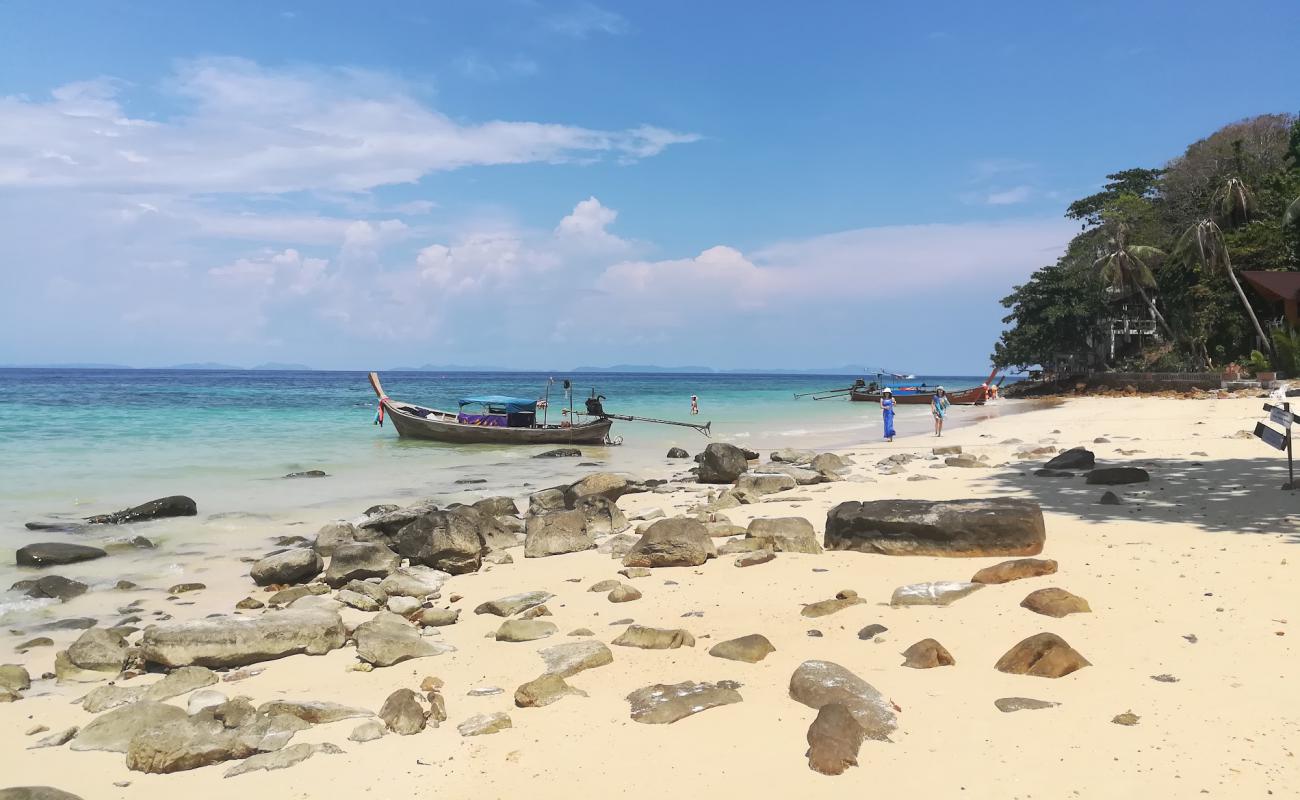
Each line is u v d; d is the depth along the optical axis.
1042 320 67.00
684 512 16.47
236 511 18.14
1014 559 9.45
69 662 8.42
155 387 100.44
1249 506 12.09
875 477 19.27
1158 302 63.94
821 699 6.09
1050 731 5.45
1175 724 5.41
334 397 74.81
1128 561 9.30
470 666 7.73
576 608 9.42
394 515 14.69
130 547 14.54
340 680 7.62
